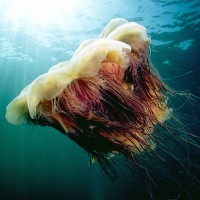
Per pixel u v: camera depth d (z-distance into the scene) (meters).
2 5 11.31
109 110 2.29
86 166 32.94
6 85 18.64
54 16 12.15
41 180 35.44
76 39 13.80
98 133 2.29
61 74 2.09
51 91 2.07
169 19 12.83
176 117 2.68
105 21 12.55
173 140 2.41
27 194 34.94
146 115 2.29
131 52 2.36
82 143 2.31
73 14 12.07
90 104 2.21
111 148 2.36
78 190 32.84
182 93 2.62
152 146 2.44
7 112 2.59
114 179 2.53
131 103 2.33
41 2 11.31
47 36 13.45
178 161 2.41
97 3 11.45
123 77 2.36
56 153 34.50
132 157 2.35
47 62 16.03
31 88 2.11
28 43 13.99
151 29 13.59
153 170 2.38
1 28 12.71
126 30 2.33
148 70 2.50
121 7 11.74
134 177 2.45
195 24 13.37
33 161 35.03
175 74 18.16
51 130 28.73
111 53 2.13
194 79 18.33
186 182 14.50
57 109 2.15
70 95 2.18
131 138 2.45
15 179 35.28
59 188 34.47
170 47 15.24
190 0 11.55
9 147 32.22
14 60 15.62
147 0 11.34
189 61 16.58
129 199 22.39
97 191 29.28
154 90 2.54
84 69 2.06
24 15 11.97
